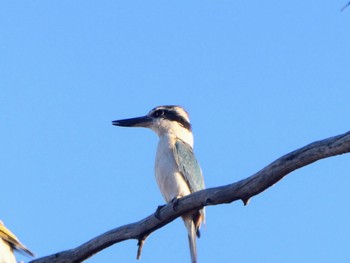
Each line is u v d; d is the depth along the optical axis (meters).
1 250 13.58
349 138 9.25
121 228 12.08
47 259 12.24
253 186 10.34
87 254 12.14
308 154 9.63
